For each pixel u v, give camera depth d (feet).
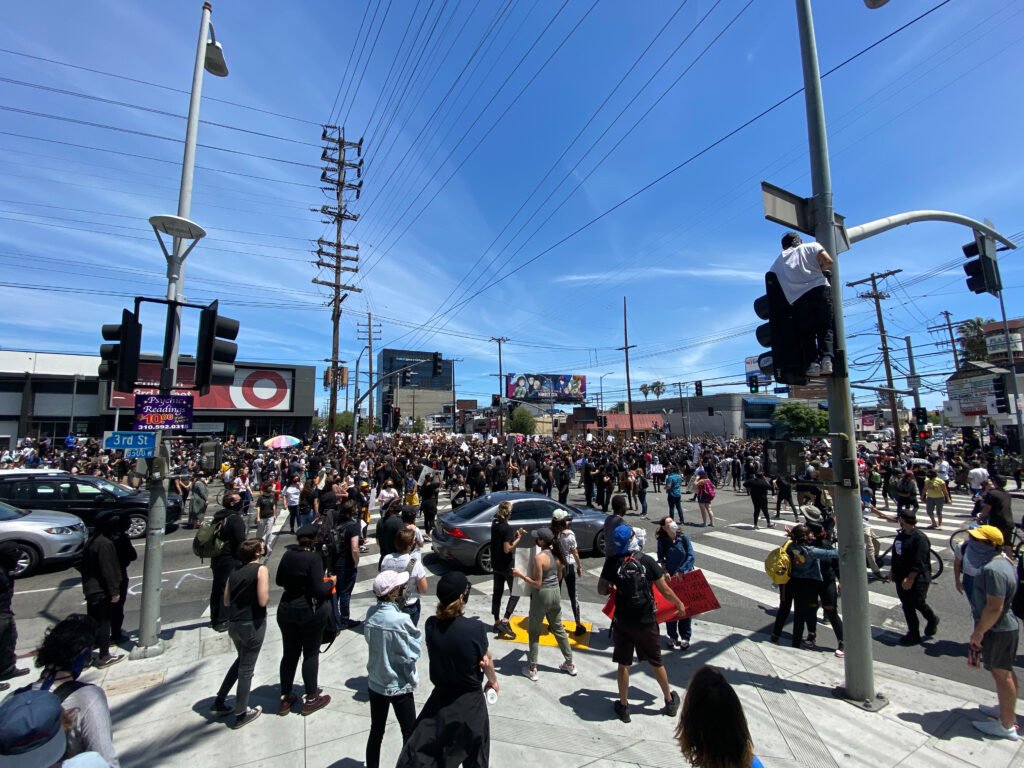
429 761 9.46
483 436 197.67
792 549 19.33
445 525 30.66
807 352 14.23
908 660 18.33
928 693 15.62
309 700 14.40
